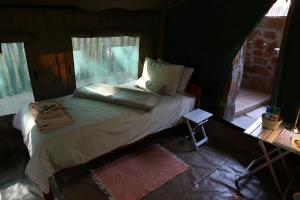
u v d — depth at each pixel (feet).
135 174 7.87
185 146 9.73
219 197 7.14
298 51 7.44
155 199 6.93
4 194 6.75
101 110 8.11
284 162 7.73
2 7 7.28
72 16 8.82
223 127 10.18
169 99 9.53
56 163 6.45
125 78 11.60
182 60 11.39
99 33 9.48
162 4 10.43
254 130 7.07
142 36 11.18
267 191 7.48
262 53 14.46
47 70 8.76
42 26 8.23
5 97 8.20
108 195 6.94
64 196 6.84
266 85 14.75
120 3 9.02
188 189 7.39
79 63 9.78
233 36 9.06
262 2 7.94
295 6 7.20
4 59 7.80
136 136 8.34
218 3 9.23
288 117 8.14
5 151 8.51
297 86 7.70
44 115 7.11
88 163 8.23
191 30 10.59
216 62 9.89
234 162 8.86
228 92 9.92
